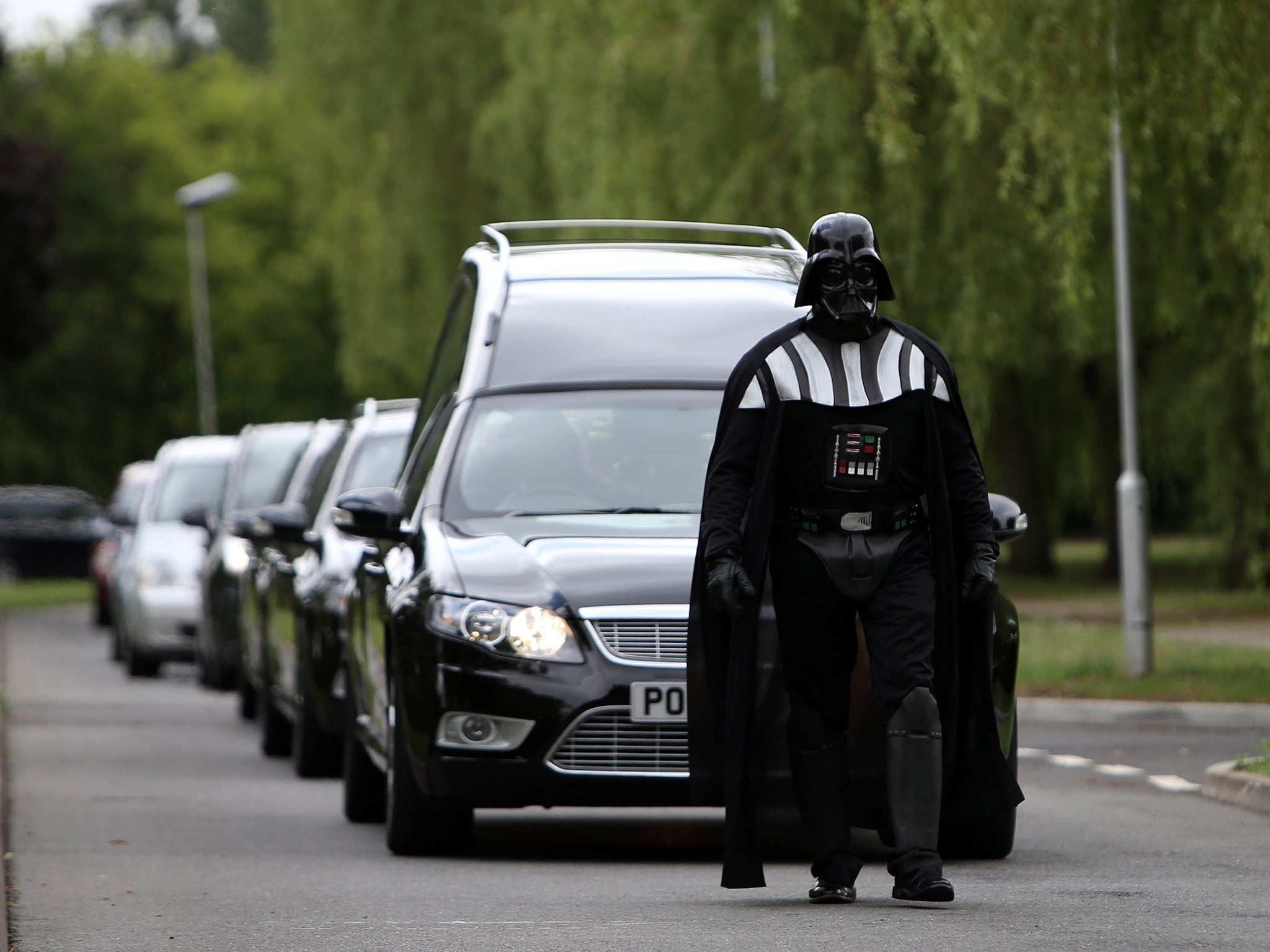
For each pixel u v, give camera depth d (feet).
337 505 89.35
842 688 63.41
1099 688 156.15
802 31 191.52
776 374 61.31
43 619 366.84
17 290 411.13
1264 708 144.05
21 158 415.23
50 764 128.98
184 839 91.25
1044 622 224.53
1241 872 76.13
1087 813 99.14
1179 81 130.21
